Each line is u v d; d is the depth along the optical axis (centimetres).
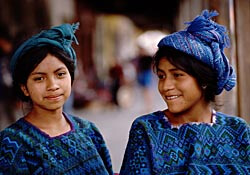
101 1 2239
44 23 1180
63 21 1442
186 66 255
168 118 271
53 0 1278
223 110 427
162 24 2747
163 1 2241
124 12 2388
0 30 972
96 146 283
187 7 1038
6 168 253
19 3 1094
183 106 262
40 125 264
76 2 1838
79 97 1476
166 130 265
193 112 268
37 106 263
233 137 267
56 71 258
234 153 263
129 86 2062
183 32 261
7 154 254
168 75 261
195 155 258
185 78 258
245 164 262
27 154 255
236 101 432
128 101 1664
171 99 262
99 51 2609
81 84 1526
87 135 277
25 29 1091
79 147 267
